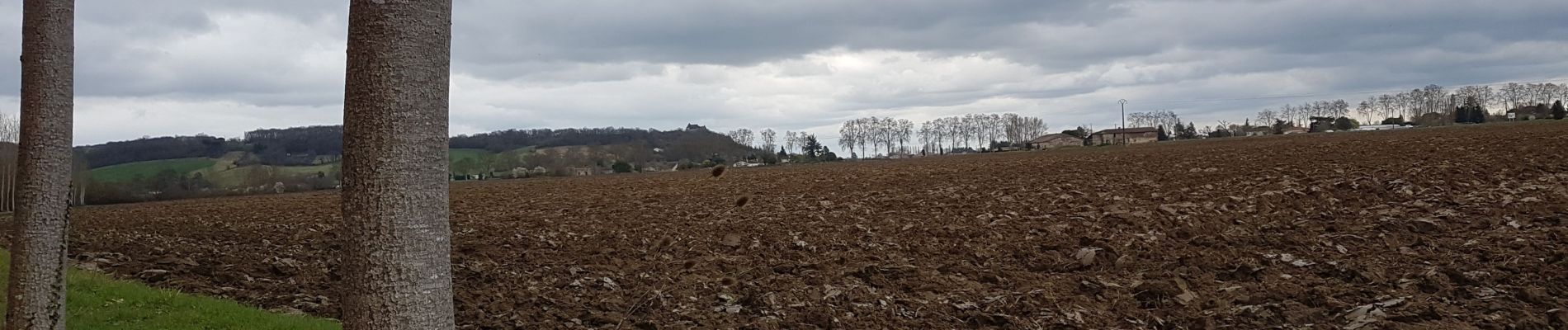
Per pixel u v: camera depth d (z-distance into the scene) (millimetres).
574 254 16516
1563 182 19438
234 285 13195
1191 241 15141
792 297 11875
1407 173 23359
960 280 12961
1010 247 15695
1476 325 9328
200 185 66875
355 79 3754
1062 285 12484
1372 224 15695
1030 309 10961
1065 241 15938
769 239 18062
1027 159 55469
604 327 10469
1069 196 24203
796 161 106875
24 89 6789
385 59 3715
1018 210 21312
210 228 24656
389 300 3777
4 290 10570
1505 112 120562
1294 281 11914
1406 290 10969
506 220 25656
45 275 6844
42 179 6793
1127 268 13367
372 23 3711
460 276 14016
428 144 3863
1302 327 9750
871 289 12508
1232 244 14766
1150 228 16812
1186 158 42000
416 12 3783
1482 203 16953
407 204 3795
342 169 3855
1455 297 10461
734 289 12594
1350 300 10695
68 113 6949
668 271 14328
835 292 11984
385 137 3732
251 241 20047
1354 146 42844
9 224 25641
